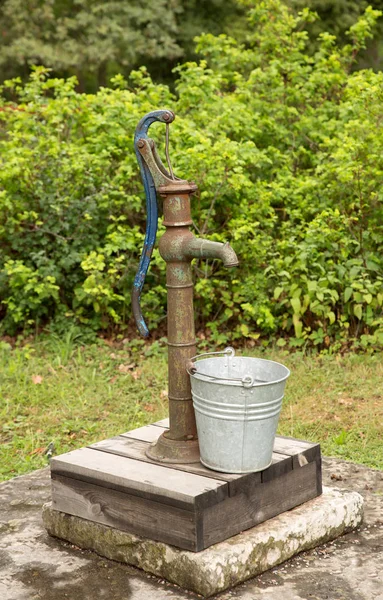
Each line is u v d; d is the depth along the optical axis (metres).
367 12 8.73
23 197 7.58
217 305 7.54
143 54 16.33
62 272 7.59
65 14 16.69
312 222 6.90
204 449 3.47
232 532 3.40
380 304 6.79
